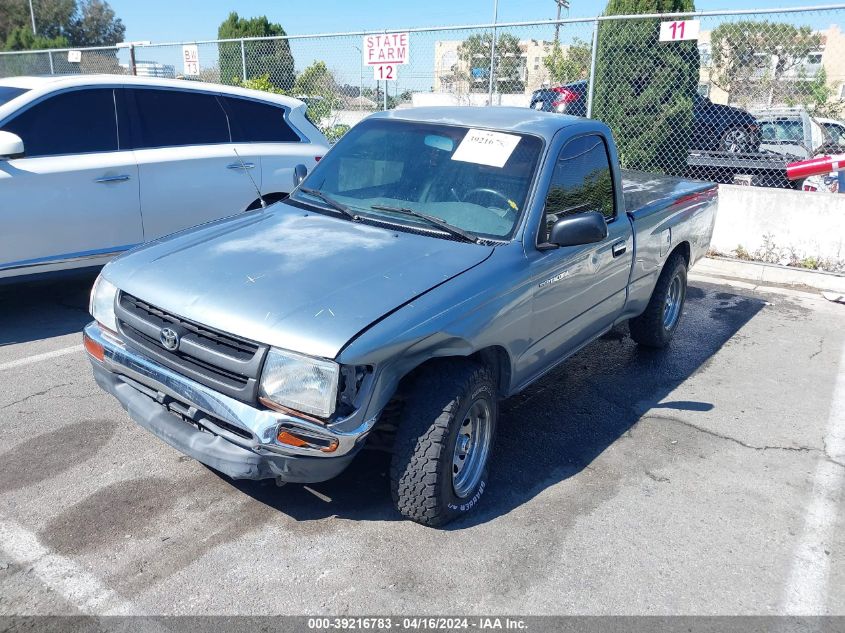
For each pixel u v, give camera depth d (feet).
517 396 16.80
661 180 20.56
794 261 27.53
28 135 18.83
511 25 30.55
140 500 11.88
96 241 19.93
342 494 12.28
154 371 10.67
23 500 11.72
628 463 13.91
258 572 10.28
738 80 32.68
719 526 11.96
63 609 9.43
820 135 37.32
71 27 136.26
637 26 29.78
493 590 10.15
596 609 9.91
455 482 11.62
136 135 20.68
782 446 14.85
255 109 23.62
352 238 12.30
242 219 13.66
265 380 9.63
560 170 13.67
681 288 20.35
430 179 13.60
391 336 9.77
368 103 39.93
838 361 19.70
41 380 16.24
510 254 12.14
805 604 10.23
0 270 18.48
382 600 9.84
